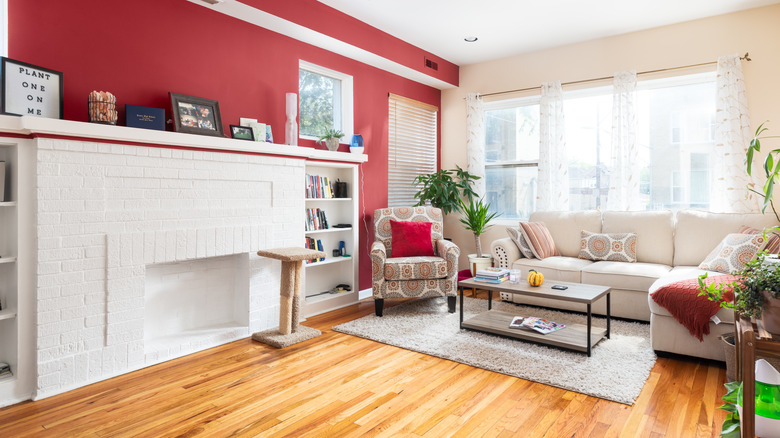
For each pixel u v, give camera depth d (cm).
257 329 347
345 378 261
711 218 389
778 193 381
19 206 232
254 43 365
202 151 307
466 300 455
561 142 488
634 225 423
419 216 463
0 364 239
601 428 204
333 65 434
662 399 232
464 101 567
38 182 232
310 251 337
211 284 341
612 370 266
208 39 333
